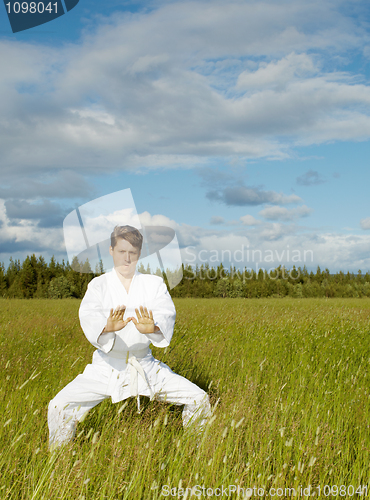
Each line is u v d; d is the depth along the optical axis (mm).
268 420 2543
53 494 1799
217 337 6355
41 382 3496
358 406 2996
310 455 2137
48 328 7809
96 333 2574
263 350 5469
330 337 6516
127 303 2814
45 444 2273
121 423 2549
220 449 2062
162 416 2588
